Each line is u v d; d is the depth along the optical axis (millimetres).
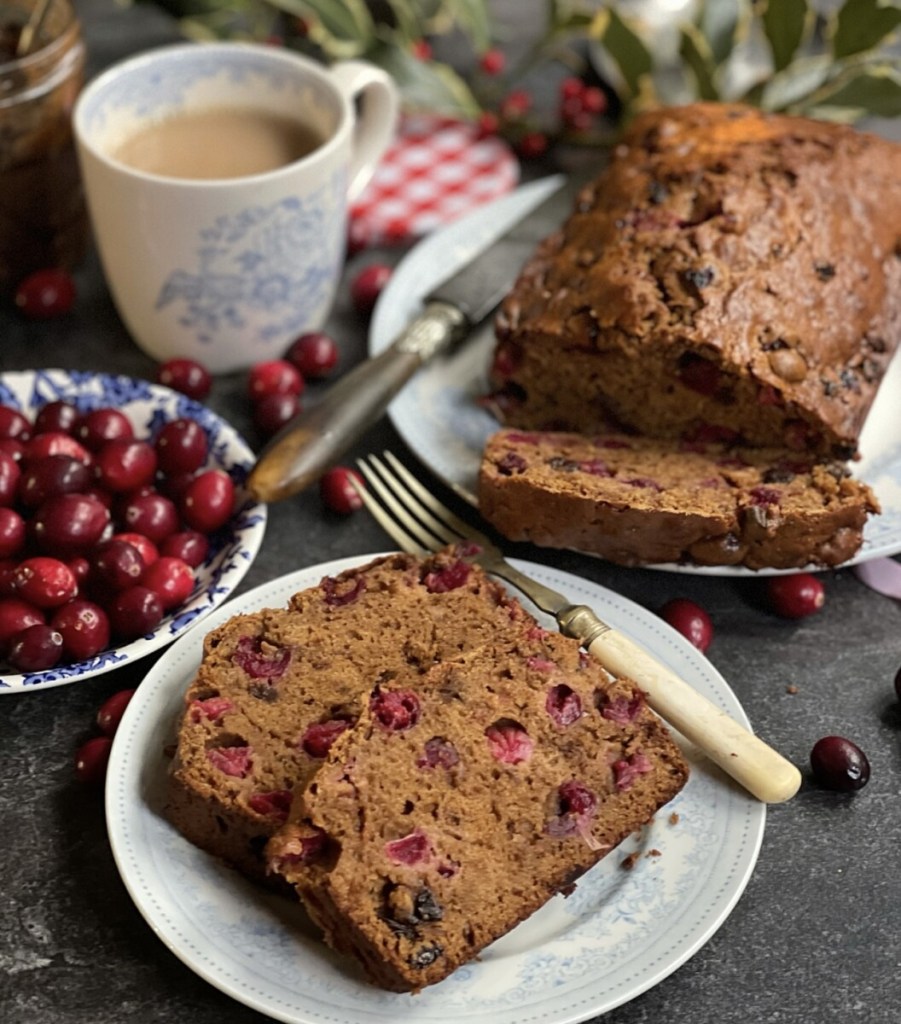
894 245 628
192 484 567
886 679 550
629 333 577
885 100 698
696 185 608
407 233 710
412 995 455
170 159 626
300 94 643
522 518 563
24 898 488
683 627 549
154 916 465
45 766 520
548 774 490
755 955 482
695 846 486
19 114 622
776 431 583
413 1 780
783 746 531
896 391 616
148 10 808
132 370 646
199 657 522
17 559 554
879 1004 473
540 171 754
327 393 593
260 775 488
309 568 548
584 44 809
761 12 692
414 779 483
